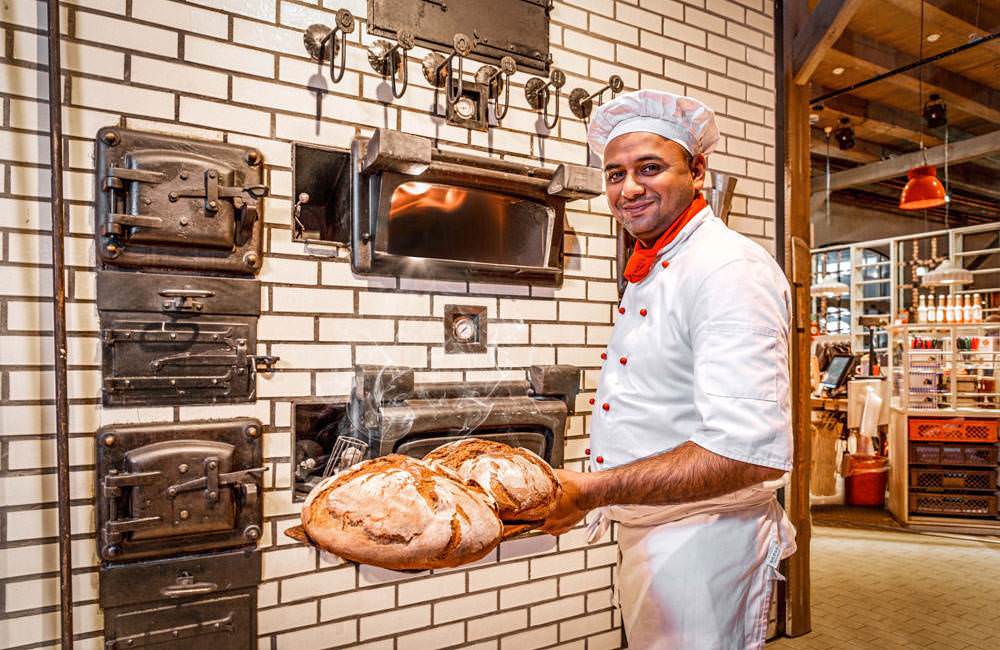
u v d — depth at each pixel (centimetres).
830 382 586
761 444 101
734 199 280
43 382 162
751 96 288
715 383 105
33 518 160
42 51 163
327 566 195
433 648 212
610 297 250
